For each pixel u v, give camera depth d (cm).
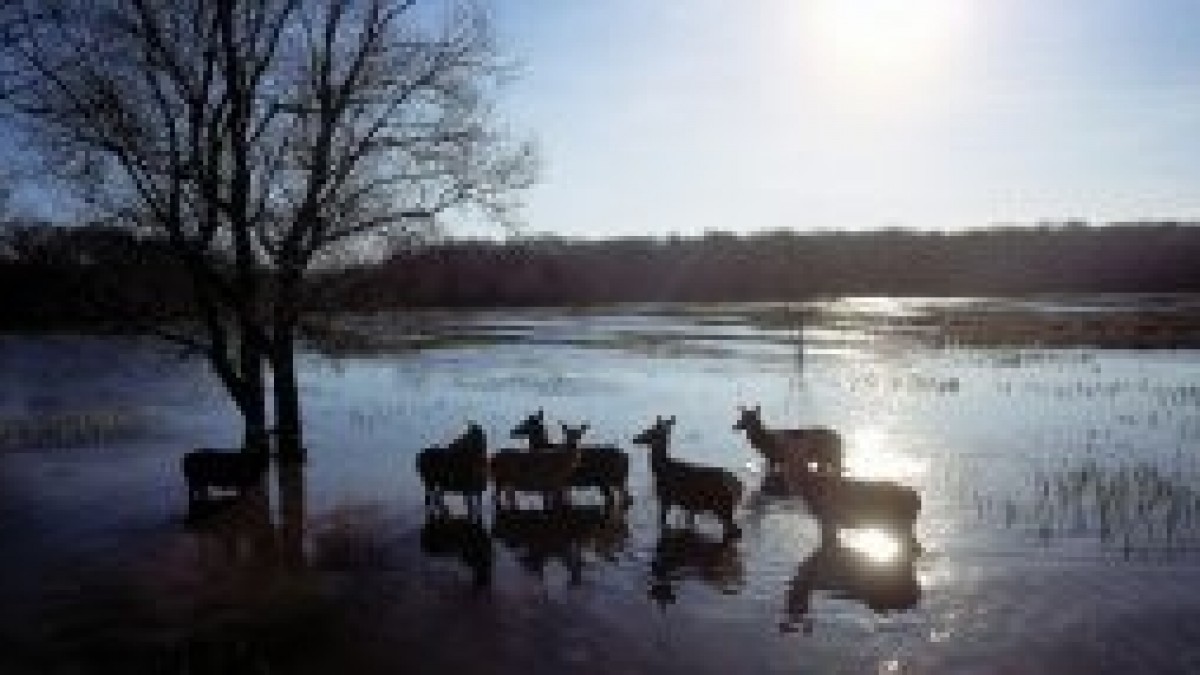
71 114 2405
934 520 1811
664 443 1828
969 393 3353
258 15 2459
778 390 3550
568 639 1337
